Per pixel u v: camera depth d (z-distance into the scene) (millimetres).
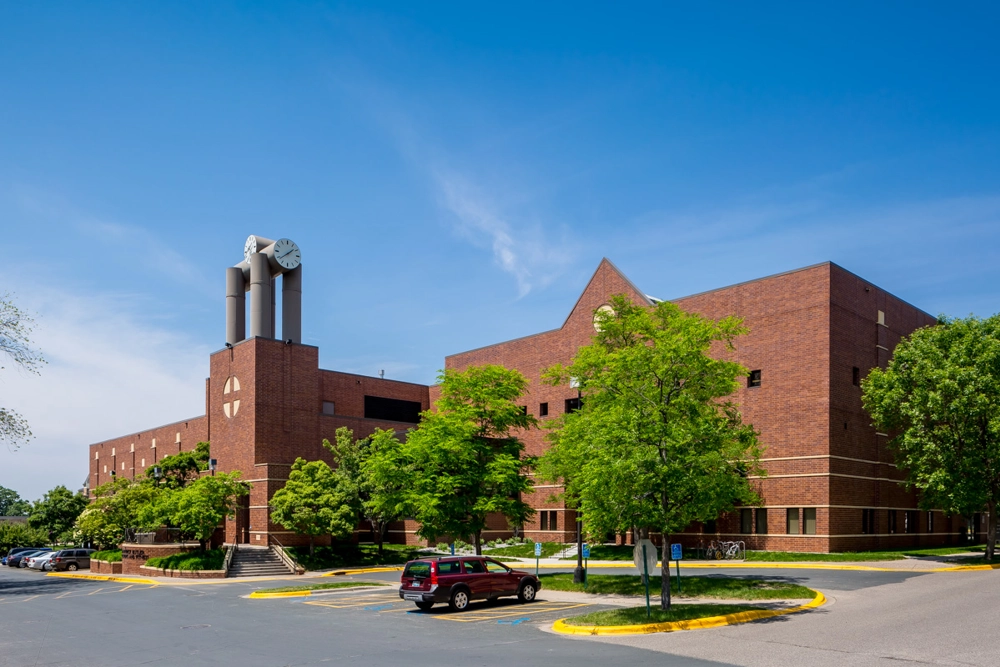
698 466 21891
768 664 14938
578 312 57625
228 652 18422
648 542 21734
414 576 26375
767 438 45500
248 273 63594
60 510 77125
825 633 18297
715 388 25219
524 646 18297
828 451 42594
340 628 22406
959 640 16703
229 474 53031
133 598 33875
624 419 22312
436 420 36406
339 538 55438
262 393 57094
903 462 42031
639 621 20422
